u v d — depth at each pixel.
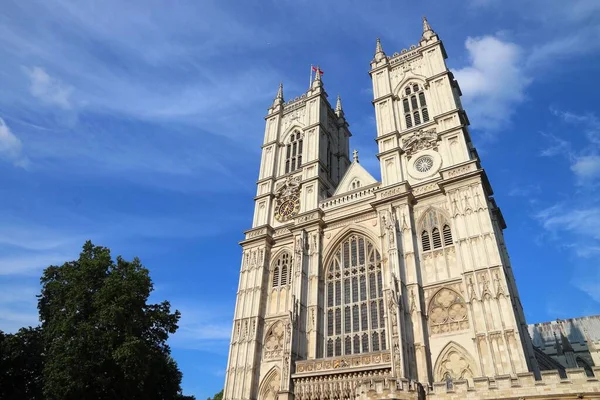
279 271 56.59
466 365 37.88
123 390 44.84
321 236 55.16
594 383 27.23
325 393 40.50
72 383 40.62
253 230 60.97
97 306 45.44
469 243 42.38
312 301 49.97
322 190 60.75
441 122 52.84
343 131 75.75
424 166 51.59
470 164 46.59
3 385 43.59
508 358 35.22
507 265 49.50
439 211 47.25
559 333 90.25
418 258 45.88
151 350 48.97
